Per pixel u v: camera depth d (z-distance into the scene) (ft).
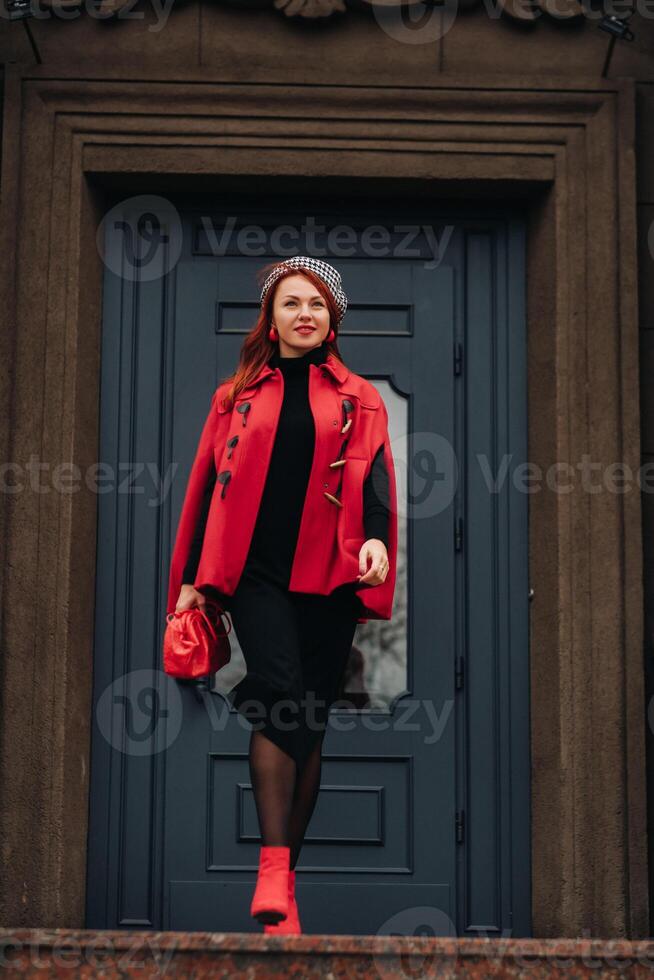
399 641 31.14
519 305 32.14
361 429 24.30
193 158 30.73
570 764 29.22
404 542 31.48
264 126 30.73
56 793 28.58
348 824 30.45
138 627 30.96
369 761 30.68
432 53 31.24
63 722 28.81
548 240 31.14
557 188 30.86
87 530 30.40
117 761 30.50
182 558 24.59
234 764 30.60
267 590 23.26
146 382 31.71
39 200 30.32
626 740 29.17
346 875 30.22
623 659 29.50
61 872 28.45
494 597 31.27
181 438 31.58
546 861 29.66
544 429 30.81
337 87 30.89
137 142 30.68
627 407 30.14
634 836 28.89
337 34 31.24
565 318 30.50
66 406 29.71
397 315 32.17
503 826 30.48
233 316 31.99
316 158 30.81
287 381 24.40
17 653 28.94
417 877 30.25
